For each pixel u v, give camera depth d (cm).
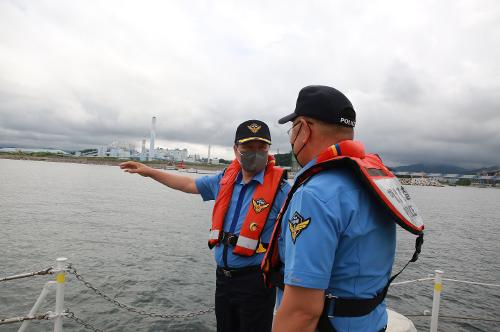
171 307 941
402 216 151
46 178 7231
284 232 173
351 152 161
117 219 2462
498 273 1584
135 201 3916
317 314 141
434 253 1927
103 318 845
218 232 346
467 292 1217
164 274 1215
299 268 140
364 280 153
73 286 1023
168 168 18075
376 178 156
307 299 139
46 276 1085
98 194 4478
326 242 140
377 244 157
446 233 2780
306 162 177
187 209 3444
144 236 1889
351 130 174
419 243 169
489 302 1131
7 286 985
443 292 1200
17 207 2762
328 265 141
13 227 1919
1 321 373
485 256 1948
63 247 1527
